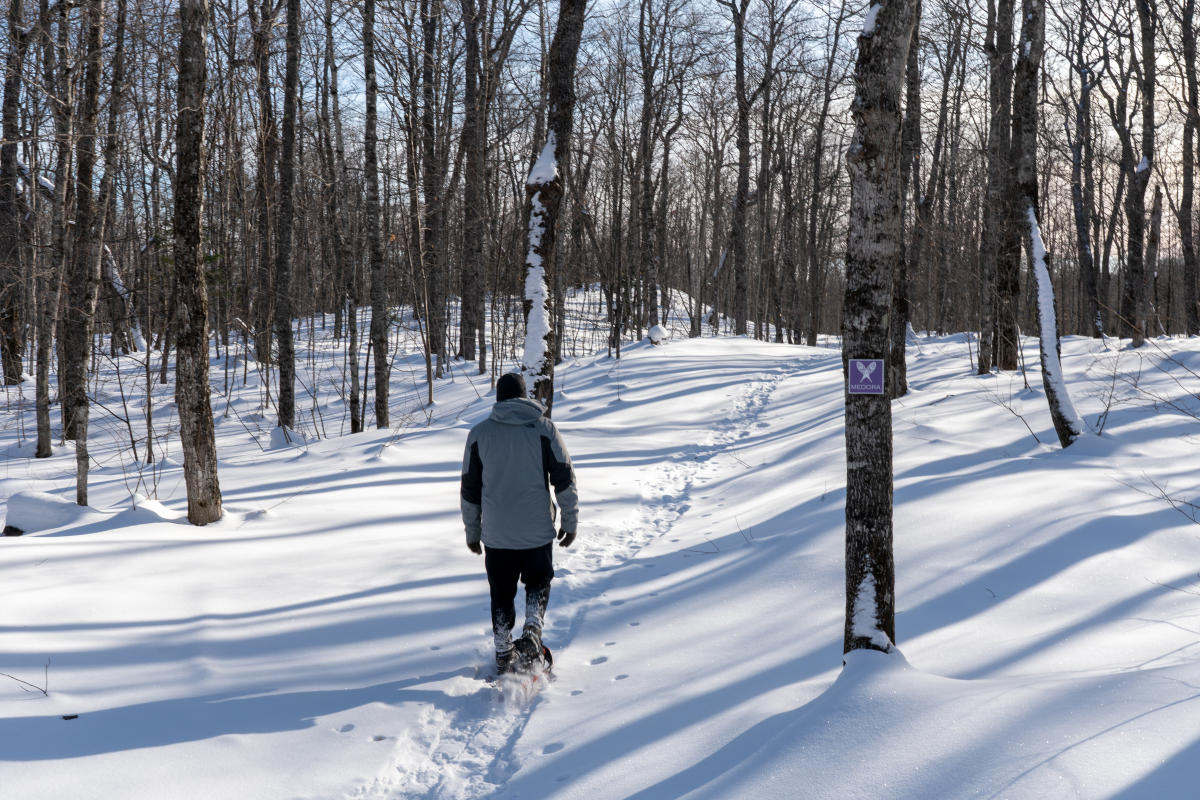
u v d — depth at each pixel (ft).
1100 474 21.67
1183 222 62.44
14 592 16.15
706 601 16.85
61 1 33.12
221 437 46.29
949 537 18.24
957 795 7.39
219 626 15.06
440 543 21.04
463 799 9.89
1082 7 74.69
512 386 14.35
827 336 143.84
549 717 11.98
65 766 10.10
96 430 50.31
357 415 43.16
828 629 14.40
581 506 26.00
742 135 88.48
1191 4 49.78
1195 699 8.32
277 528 21.98
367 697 12.57
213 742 10.91
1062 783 7.18
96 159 34.91
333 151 80.07
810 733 9.05
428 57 57.67
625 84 83.41
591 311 118.42
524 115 72.84
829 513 20.95
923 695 9.48
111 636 14.37
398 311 96.32
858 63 11.17
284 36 47.01
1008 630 13.44
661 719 11.31
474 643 14.89
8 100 52.65
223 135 60.44
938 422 31.58
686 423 42.75
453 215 82.84
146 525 21.70
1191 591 14.06
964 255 83.10
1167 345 43.32
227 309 67.51
